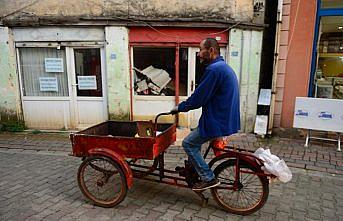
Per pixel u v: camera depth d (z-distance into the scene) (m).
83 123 7.34
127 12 6.62
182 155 5.45
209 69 3.09
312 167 4.92
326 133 6.47
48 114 7.34
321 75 6.68
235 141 6.35
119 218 3.34
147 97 7.14
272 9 7.16
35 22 6.70
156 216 3.39
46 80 7.24
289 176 3.18
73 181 4.32
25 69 7.22
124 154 3.47
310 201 3.78
